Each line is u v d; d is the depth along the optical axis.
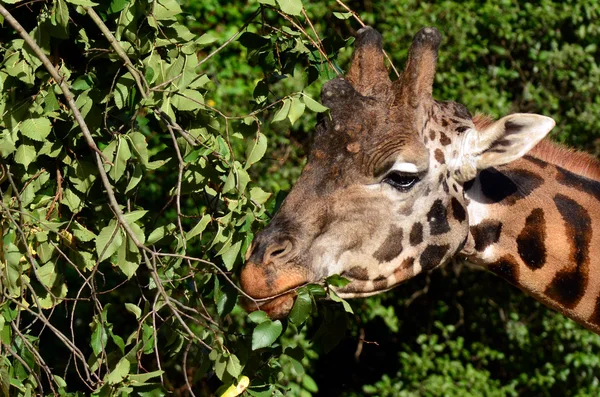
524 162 7.09
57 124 6.09
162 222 12.02
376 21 14.77
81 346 12.32
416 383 13.45
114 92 5.98
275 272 5.96
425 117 6.43
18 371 5.96
